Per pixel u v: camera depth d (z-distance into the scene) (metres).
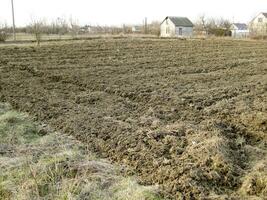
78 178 5.71
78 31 45.47
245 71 15.59
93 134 7.72
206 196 5.20
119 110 9.47
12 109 9.89
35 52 21.66
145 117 8.73
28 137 7.83
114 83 12.70
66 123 8.46
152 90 11.61
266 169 5.78
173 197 5.25
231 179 5.65
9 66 16.55
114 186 5.54
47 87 12.31
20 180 5.75
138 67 16.48
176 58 19.77
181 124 8.01
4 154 6.82
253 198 5.10
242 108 9.23
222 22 61.62
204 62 18.36
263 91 11.38
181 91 11.44
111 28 57.91
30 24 40.75
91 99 10.60
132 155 6.61
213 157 6.15
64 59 18.89
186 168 5.91
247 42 32.56
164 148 6.73
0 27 35.62
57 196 5.31
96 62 17.94
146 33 54.12
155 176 5.86
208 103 9.97
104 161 6.54
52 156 6.54
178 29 57.91
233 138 7.41
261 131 7.68
